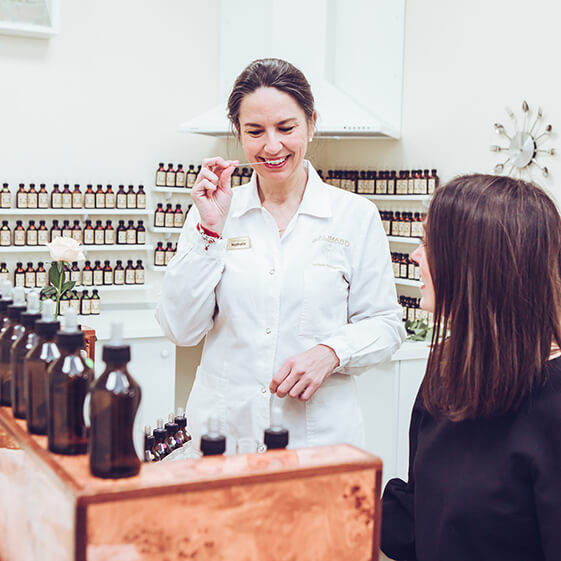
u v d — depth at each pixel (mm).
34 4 4137
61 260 2199
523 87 3723
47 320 1119
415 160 4465
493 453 1217
